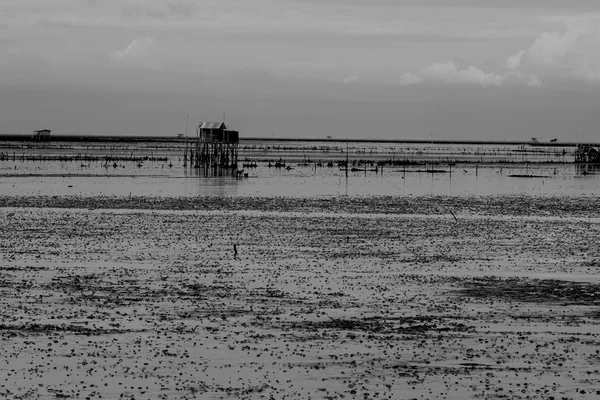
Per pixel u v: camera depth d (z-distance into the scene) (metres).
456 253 70.62
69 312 46.94
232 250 70.75
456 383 35.56
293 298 51.31
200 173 192.38
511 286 55.88
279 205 112.88
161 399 33.56
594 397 34.12
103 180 160.75
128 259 65.31
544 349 40.41
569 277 59.56
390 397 33.97
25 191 129.88
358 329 43.78
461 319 46.19
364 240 78.19
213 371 36.84
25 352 39.16
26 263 62.81
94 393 34.06
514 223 94.06
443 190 147.75
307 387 35.00
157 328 43.62
